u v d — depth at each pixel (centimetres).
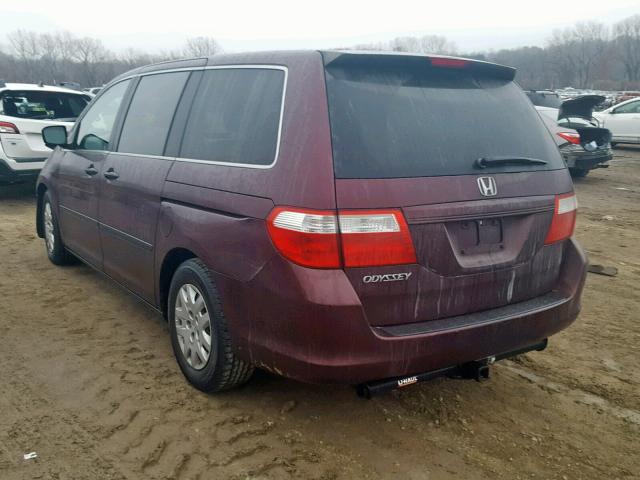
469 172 286
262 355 284
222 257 297
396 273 264
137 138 407
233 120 320
